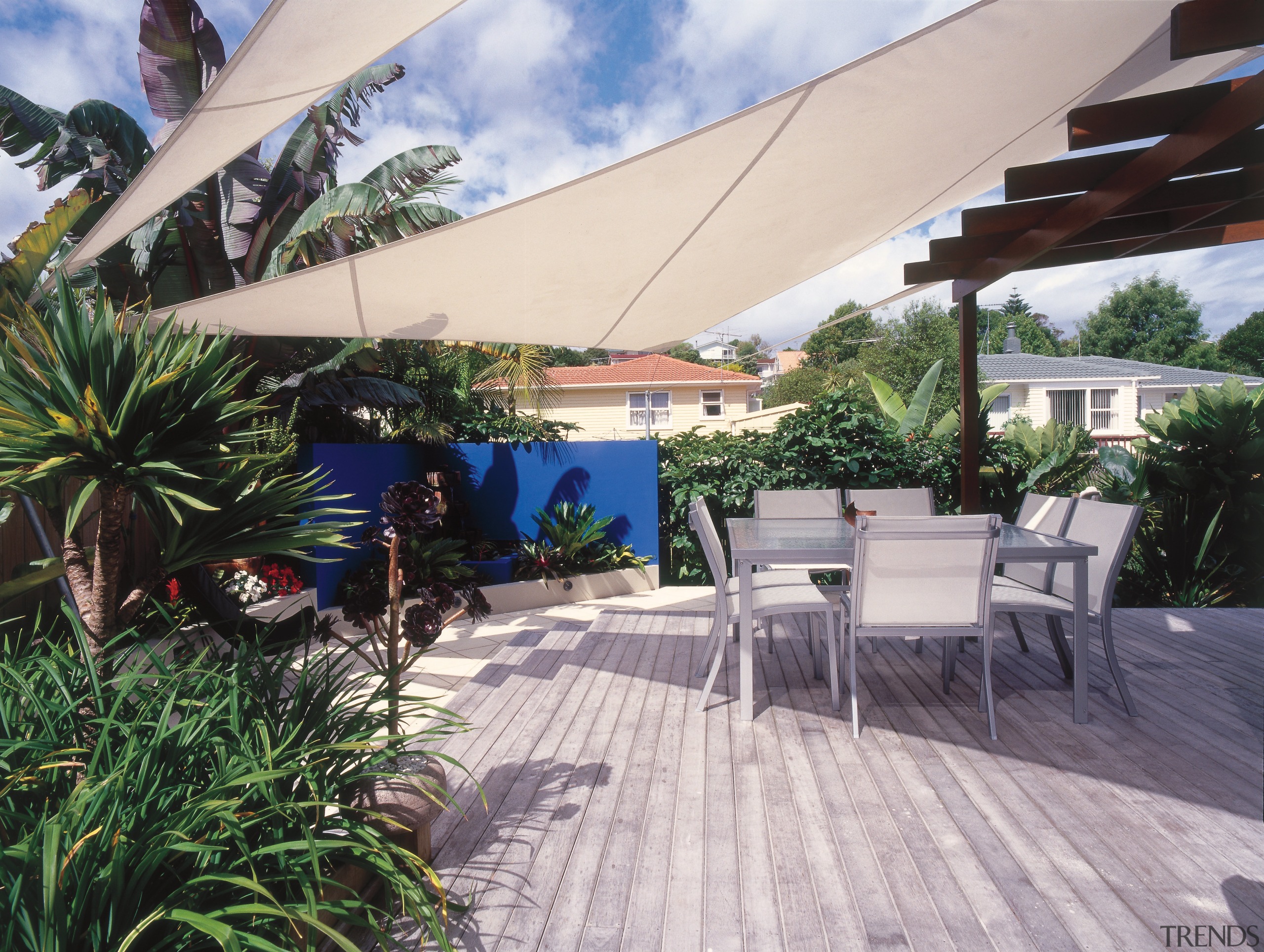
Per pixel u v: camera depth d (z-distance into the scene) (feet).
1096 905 6.82
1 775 5.57
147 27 21.54
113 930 4.69
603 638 17.61
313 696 7.68
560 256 13.26
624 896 7.19
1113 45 10.82
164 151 8.68
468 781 9.82
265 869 5.68
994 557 10.73
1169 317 127.95
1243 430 22.91
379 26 7.79
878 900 7.00
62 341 6.41
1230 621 17.58
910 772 9.74
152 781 5.72
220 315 13.88
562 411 73.82
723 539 28.55
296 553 7.23
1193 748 10.33
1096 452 29.96
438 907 7.01
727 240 14.39
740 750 10.64
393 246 11.56
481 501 29.96
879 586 10.94
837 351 129.29
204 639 7.79
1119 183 11.28
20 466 6.15
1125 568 24.11
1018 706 12.16
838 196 13.84
